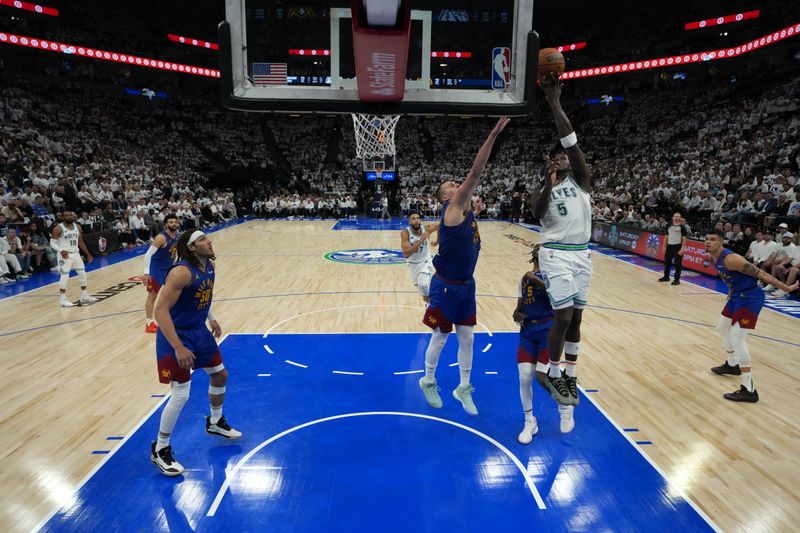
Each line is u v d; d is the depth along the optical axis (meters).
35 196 15.21
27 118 25.61
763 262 11.35
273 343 7.42
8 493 3.90
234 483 4.05
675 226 11.70
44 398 5.57
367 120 20.72
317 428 4.93
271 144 36.09
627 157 29.28
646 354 7.14
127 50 33.06
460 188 4.03
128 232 16.94
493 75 3.41
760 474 4.21
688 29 30.50
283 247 17.27
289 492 3.93
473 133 37.12
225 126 35.88
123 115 32.06
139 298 10.17
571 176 3.73
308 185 32.81
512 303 9.93
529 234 21.44
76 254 9.55
